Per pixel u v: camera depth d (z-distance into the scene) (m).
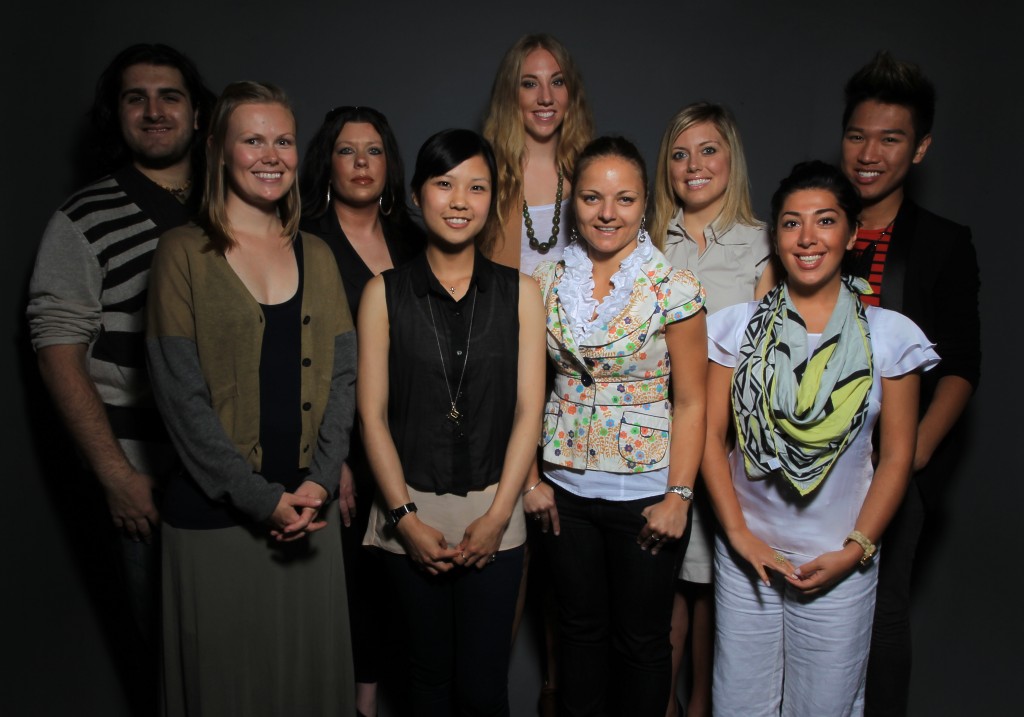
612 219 1.92
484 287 1.92
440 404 1.91
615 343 1.93
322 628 1.92
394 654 2.55
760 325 1.96
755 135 2.79
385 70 2.75
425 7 2.73
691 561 2.27
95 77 2.60
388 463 1.90
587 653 2.14
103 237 2.02
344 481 2.22
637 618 2.05
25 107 2.49
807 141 2.78
